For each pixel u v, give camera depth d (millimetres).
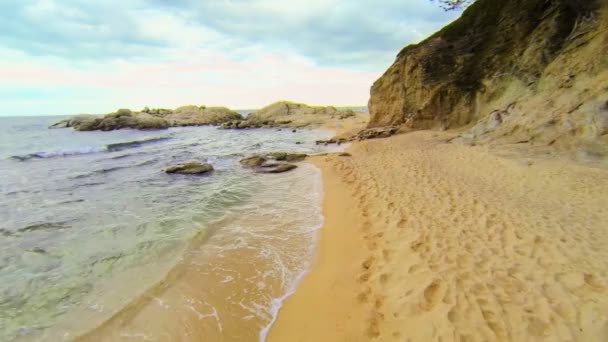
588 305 2877
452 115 16125
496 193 6359
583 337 2535
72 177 10539
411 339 2803
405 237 4785
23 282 4293
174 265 4684
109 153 16062
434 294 3316
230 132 29828
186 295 3969
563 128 8914
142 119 34031
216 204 7660
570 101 9320
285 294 3998
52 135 25906
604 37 9617
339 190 8188
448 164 9266
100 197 8312
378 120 21531
